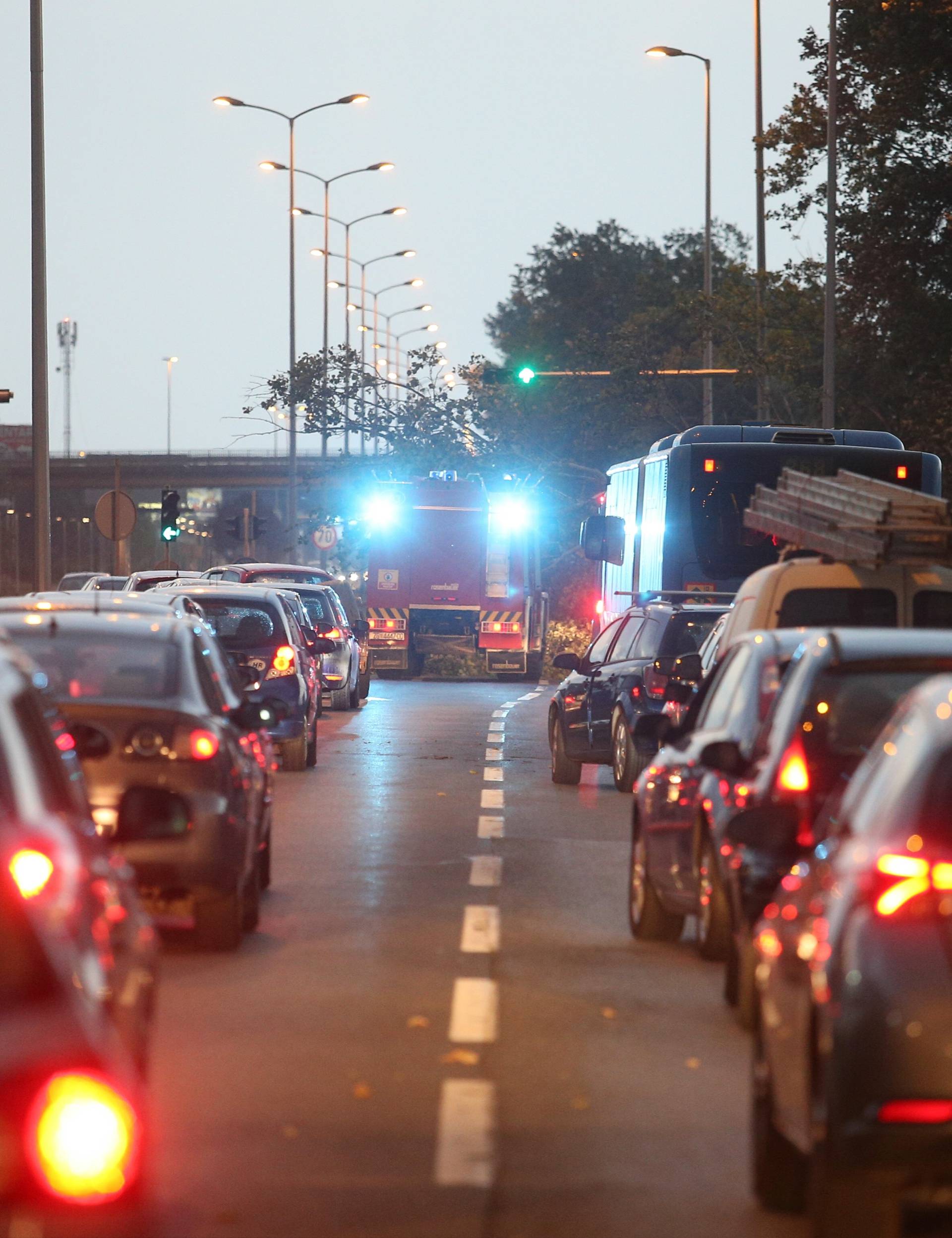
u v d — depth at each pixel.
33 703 16.80
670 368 197.00
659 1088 25.03
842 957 16.62
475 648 157.12
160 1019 28.97
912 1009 15.95
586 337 185.38
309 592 105.31
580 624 193.50
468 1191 20.34
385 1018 29.11
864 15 150.38
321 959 34.06
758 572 48.88
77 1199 11.27
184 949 34.97
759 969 20.73
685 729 37.12
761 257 165.62
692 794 33.62
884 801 18.12
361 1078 25.31
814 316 162.88
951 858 16.66
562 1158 21.69
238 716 38.59
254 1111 23.56
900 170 153.88
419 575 152.88
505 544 152.62
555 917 39.03
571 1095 24.56
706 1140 22.53
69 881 13.48
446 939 36.25
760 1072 20.14
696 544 81.44
